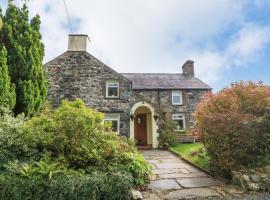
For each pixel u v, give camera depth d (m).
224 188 6.16
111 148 6.42
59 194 4.66
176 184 6.57
